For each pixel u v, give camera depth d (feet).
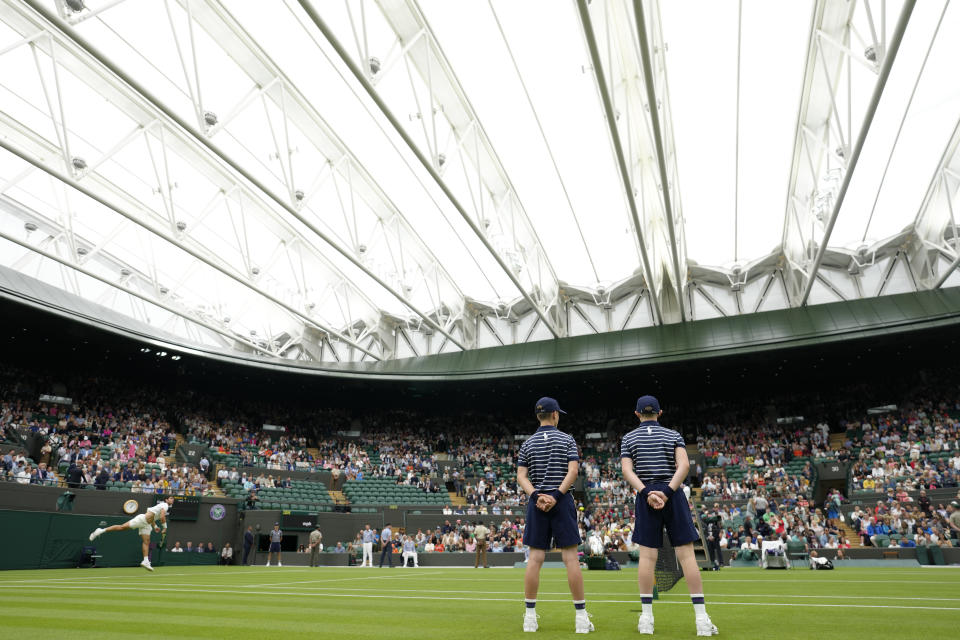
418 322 129.80
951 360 118.01
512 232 89.51
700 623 13.58
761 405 134.92
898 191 84.84
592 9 57.00
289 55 63.46
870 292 102.63
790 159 77.61
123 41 60.03
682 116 73.10
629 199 66.90
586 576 50.11
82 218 85.61
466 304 126.31
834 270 106.11
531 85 69.00
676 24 61.87
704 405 140.05
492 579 44.96
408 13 58.75
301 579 44.39
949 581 35.45
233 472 106.42
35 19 55.47
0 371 113.39
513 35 62.90
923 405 115.65
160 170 78.07
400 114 70.08
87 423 107.86
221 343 126.93
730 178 83.41
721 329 109.50
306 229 95.09
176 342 114.62
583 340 119.34
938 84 65.82
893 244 100.07
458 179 82.07
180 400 137.18
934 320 94.22
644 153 77.41
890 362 120.16
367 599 24.88
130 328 107.55
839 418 125.18
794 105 69.92
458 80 67.31
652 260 97.25
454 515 105.81
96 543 69.51
